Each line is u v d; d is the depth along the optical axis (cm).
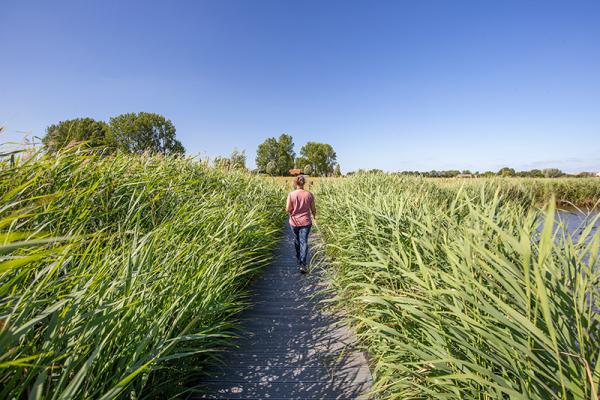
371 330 229
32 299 125
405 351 183
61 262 142
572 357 111
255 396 200
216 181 645
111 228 301
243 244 412
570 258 152
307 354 248
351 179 1071
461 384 138
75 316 140
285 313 325
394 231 287
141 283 174
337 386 210
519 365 118
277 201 923
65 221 263
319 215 799
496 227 131
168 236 279
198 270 252
